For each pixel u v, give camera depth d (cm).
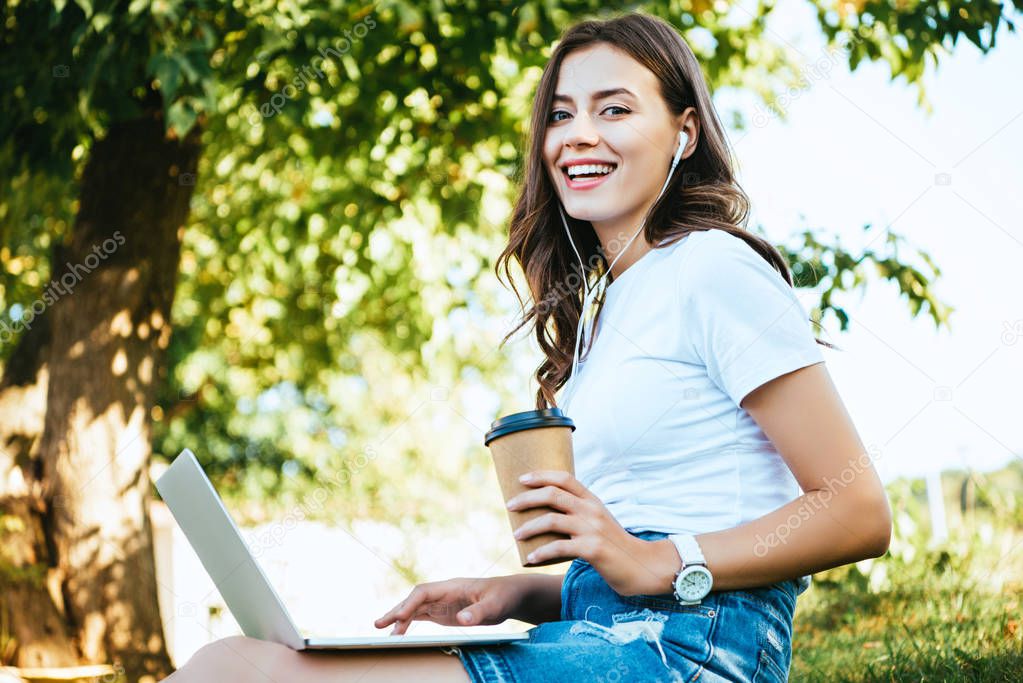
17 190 555
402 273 736
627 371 174
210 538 163
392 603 948
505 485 164
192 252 849
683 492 168
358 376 1114
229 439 1311
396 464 1115
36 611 485
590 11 500
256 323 873
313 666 144
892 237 379
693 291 169
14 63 468
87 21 428
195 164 531
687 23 558
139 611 501
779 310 163
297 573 913
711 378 169
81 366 504
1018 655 242
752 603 159
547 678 147
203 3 442
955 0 432
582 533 157
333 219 704
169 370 1120
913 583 338
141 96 508
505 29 516
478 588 196
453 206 653
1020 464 390
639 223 197
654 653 153
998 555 349
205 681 143
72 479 496
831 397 160
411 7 486
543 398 223
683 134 198
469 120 598
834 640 295
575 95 200
